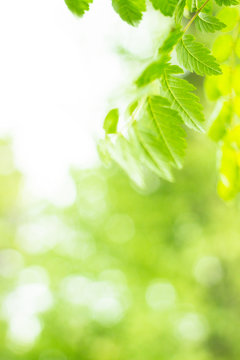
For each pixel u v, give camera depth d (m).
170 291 9.18
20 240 10.35
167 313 8.27
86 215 10.23
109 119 0.75
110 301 8.62
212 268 9.57
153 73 0.62
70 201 10.46
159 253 9.37
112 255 9.51
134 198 9.85
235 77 0.97
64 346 7.42
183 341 7.98
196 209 9.68
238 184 0.98
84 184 10.55
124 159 0.77
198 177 9.23
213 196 9.09
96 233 9.68
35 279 8.64
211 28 0.68
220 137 0.99
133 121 0.73
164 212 9.62
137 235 9.63
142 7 0.68
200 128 0.69
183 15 0.72
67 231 9.82
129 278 9.04
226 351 8.51
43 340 7.36
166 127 0.70
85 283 8.77
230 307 8.91
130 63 8.03
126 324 8.02
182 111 0.70
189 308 8.50
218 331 8.24
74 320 7.74
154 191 9.95
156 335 7.85
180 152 0.71
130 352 7.52
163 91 0.70
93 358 7.44
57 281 8.63
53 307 7.87
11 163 18.78
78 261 9.27
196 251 9.06
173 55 0.71
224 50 0.95
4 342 7.26
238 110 0.98
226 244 8.68
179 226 9.86
